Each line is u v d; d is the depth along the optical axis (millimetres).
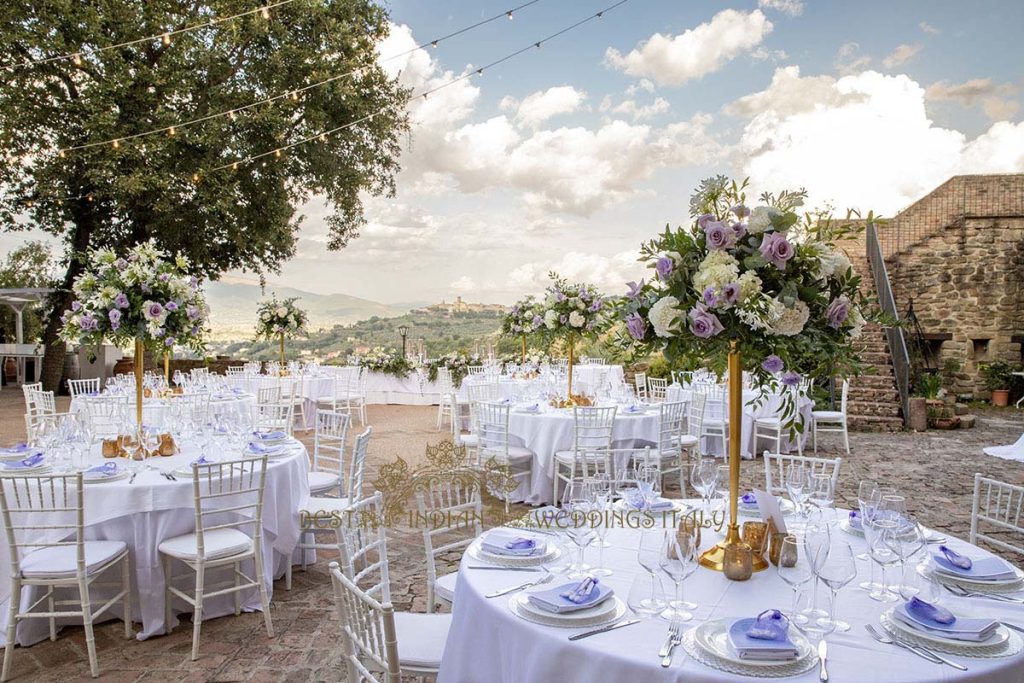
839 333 2492
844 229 2512
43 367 16781
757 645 1869
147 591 3986
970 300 15703
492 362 14055
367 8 16625
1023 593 2412
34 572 3559
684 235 2527
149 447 4871
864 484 2805
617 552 2805
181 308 4961
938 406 12359
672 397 9508
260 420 6879
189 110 15117
